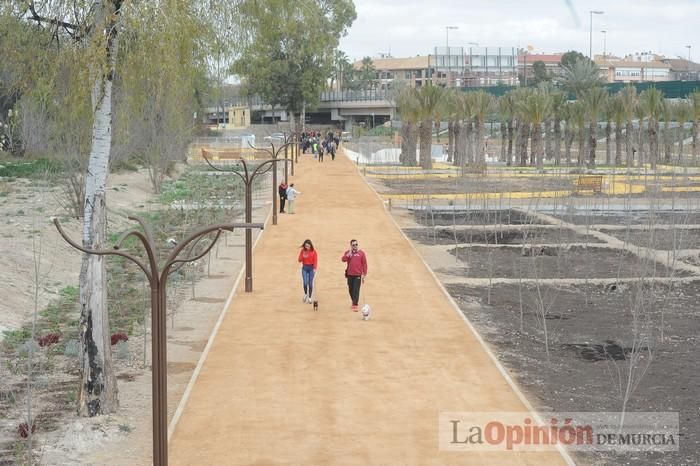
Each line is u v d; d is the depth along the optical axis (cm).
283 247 3616
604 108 8300
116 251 1269
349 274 2427
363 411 1591
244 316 2364
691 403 1709
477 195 5116
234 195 5809
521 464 1353
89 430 1484
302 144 11594
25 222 3922
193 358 1984
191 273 3061
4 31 1528
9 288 2647
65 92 1578
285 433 1475
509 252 3662
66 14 1502
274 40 1822
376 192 6053
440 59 18038
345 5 11456
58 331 2275
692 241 3884
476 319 2436
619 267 3038
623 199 5344
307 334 2164
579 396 1747
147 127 5062
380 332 2191
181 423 1528
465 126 8612
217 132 11688
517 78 18988
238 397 1669
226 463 1345
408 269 3133
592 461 1397
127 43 1523
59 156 4206
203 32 1588
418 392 1708
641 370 1945
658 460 1402
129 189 5812
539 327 2366
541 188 5606
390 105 14075
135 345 2130
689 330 2350
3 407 1653
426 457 1373
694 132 7888
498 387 1755
